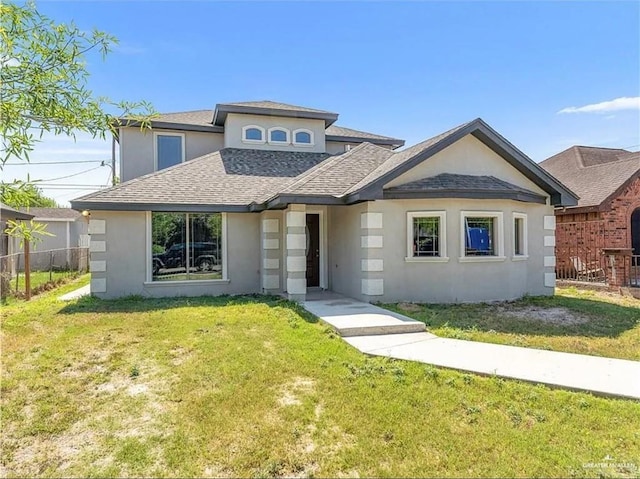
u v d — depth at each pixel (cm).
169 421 471
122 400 522
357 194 1076
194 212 1311
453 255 1144
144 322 893
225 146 1783
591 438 437
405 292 1150
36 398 529
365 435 438
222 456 406
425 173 1185
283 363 635
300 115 1792
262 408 495
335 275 1383
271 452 410
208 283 1348
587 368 621
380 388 546
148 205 1231
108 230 1252
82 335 788
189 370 610
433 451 411
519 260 1233
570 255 1716
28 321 902
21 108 390
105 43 438
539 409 498
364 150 1461
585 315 1026
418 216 1148
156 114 502
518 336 823
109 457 411
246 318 936
